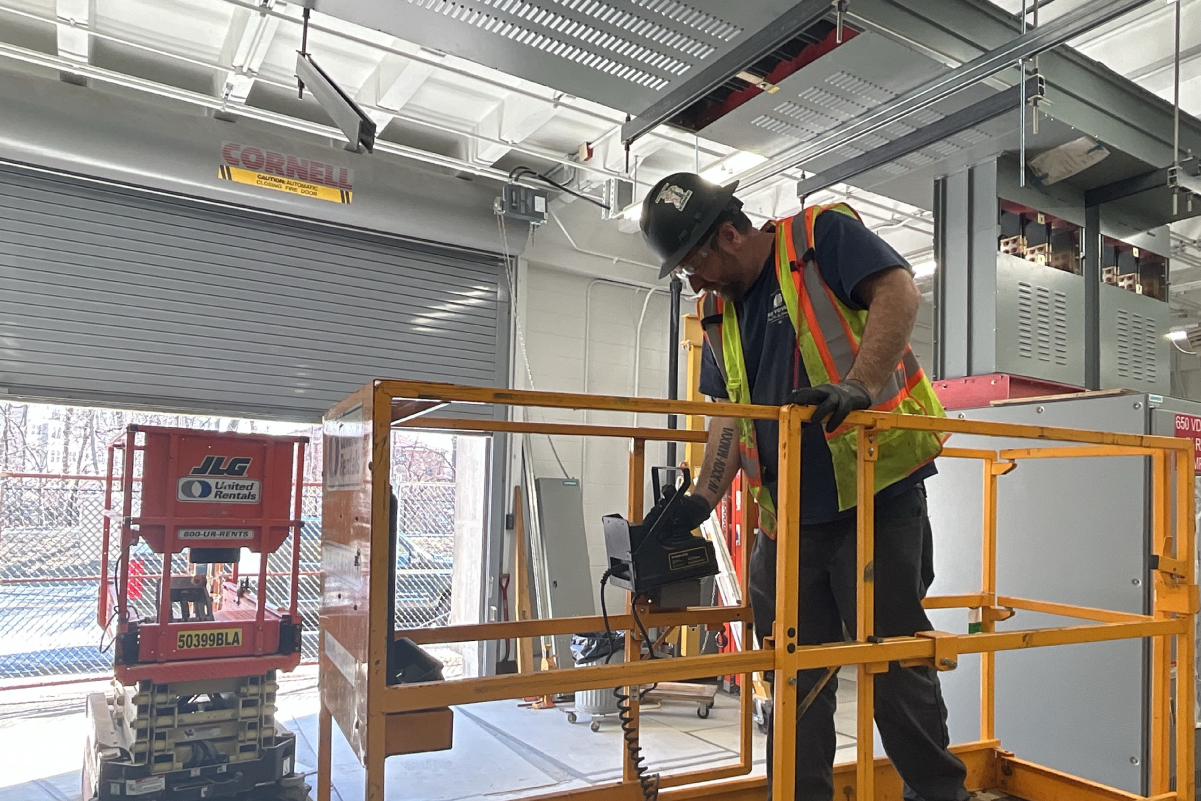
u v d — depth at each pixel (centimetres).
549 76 277
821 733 187
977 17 273
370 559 139
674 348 566
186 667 329
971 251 373
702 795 219
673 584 210
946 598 267
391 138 593
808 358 180
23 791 378
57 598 702
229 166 502
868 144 356
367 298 580
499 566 621
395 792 380
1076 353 393
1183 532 223
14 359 466
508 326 641
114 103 469
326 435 196
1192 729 222
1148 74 416
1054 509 304
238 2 376
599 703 514
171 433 353
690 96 278
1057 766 296
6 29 464
